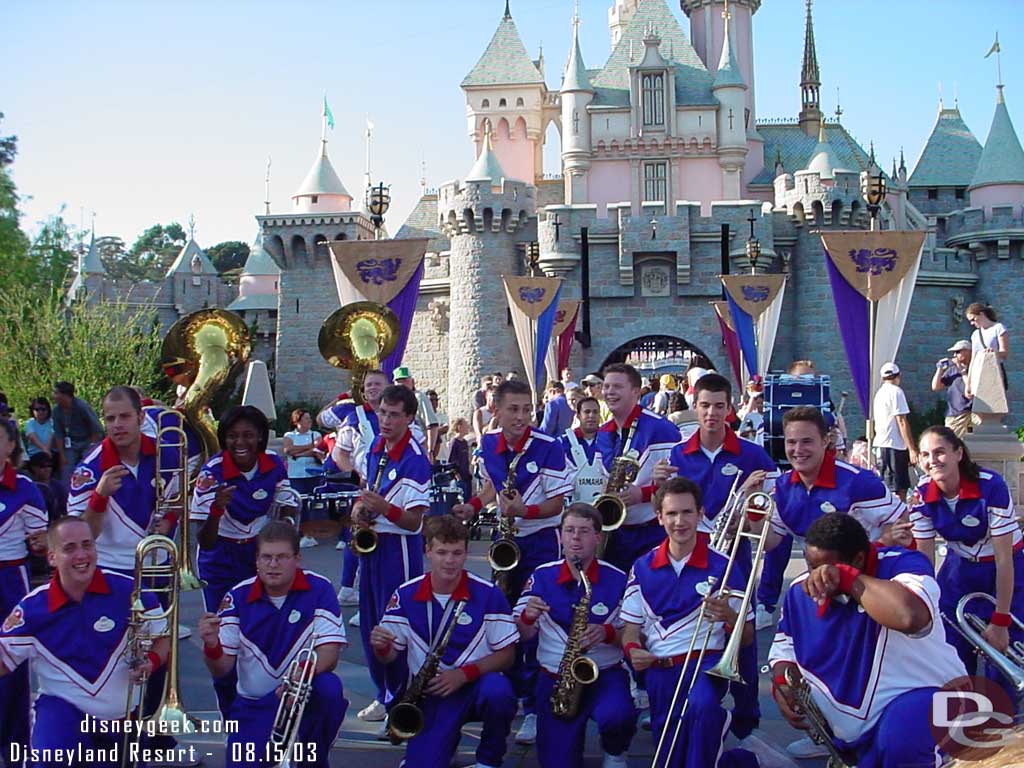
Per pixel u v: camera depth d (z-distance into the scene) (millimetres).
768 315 30484
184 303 75125
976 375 15719
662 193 60781
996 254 53312
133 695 6062
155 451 7477
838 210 50188
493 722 6434
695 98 61188
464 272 51719
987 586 7152
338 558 15328
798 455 7000
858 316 15867
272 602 6297
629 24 64438
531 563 8133
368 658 7895
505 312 51250
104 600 5922
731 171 60375
